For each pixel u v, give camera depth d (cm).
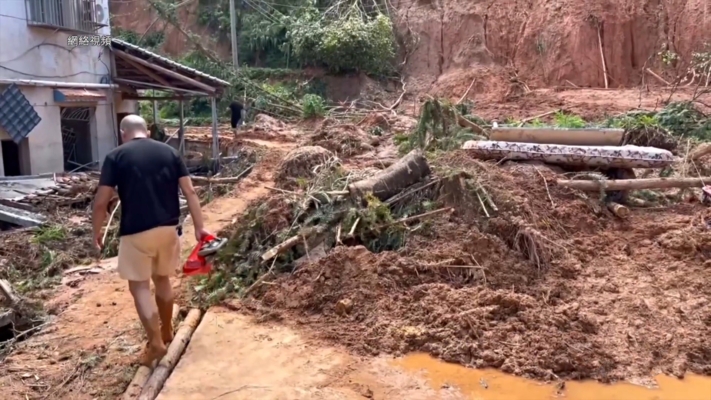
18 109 1359
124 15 3581
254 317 583
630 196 882
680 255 683
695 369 486
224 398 443
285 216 729
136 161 466
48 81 1477
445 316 544
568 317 549
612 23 2430
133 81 1783
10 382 491
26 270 836
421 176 769
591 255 695
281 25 3052
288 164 1104
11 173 1441
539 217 733
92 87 1648
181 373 480
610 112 1798
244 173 1401
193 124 2719
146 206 465
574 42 2475
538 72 2566
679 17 2320
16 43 1375
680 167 966
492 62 2712
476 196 727
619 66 2403
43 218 1038
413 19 2973
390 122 1950
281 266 669
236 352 514
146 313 480
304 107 2383
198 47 2892
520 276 625
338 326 555
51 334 585
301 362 495
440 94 2608
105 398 463
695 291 608
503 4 2770
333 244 686
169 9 3148
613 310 572
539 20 2614
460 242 661
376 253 674
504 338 520
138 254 469
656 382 468
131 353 525
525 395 447
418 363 496
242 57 3189
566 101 2111
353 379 468
